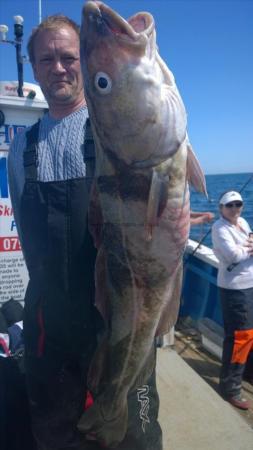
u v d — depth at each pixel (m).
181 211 1.62
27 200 1.92
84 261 1.84
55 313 1.89
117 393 1.78
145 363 1.80
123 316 1.71
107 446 1.85
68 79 1.89
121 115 1.59
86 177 1.84
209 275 4.97
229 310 3.78
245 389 4.01
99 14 1.58
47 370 1.94
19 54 3.32
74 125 1.93
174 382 3.26
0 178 3.48
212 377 4.14
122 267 1.67
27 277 3.69
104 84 1.60
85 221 1.83
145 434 1.96
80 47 1.66
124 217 1.63
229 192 4.09
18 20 3.25
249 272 3.78
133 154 1.60
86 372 1.93
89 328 1.89
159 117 1.57
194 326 5.21
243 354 3.74
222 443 2.59
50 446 2.00
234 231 3.93
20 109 3.44
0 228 3.55
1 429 2.13
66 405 1.95
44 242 1.92
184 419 2.82
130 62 1.55
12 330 2.94
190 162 1.64
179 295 1.75
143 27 1.61
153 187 1.57
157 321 1.73
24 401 2.24
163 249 1.64
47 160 1.92
